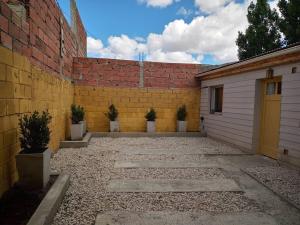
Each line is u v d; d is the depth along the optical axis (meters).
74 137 7.99
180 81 10.98
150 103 10.75
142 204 3.50
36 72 4.89
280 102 6.06
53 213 2.97
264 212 3.32
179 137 10.08
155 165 5.60
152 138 9.71
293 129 5.39
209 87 10.16
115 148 7.51
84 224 2.90
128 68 10.50
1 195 3.27
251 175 4.87
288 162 5.53
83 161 5.81
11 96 3.62
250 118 7.04
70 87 9.06
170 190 4.05
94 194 3.80
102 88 10.29
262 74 6.52
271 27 15.21
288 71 5.57
